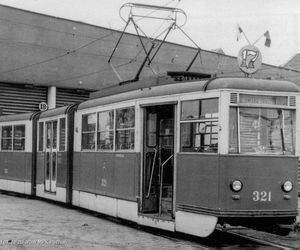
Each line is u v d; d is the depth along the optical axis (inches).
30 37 1005.8
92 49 1074.1
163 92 433.4
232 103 385.7
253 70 438.3
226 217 380.8
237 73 1279.5
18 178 762.2
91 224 493.0
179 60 1182.9
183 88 415.8
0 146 822.5
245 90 388.2
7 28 980.6
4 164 807.7
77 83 1057.5
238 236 444.1
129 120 477.4
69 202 615.8
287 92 398.0
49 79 1029.2
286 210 391.9
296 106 399.9
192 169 402.0
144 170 457.4
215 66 1246.9
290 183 393.4
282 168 392.5
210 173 387.9
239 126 386.3
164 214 437.7
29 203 670.5
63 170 628.1
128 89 492.7
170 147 436.5
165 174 440.1
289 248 391.9
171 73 450.6
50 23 1026.7
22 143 757.9
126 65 1111.6
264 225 394.9
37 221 501.4
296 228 473.1
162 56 1157.7
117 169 497.4
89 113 565.6
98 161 539.5
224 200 379.9
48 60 1026.1
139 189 458.0
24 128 752.3
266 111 394.3
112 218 539.2
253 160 385.4
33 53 1010.1
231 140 384.2
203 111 398.3
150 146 456.8
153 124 455.2
